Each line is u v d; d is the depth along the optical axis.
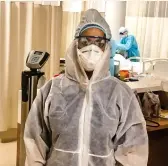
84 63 1.43
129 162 1.42
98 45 1.47
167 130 2.70
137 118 1.46
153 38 5.95
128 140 1.42
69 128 1.38
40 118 1.49
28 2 3.71
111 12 5.49
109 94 1.44
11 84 3.80
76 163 1.37
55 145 1.41
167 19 5.83
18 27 3.71
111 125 1.39
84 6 4.72
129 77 3.10
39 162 1.46
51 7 3.91
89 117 1.39
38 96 1.52
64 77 1.51
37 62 2.02
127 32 5.35
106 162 1.37
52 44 4.02
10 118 3.89
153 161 2.67
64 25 4.76
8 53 3.67
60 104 1.42
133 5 5.93
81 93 1.43
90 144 1.37
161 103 2.76
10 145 3.91
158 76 3.16
